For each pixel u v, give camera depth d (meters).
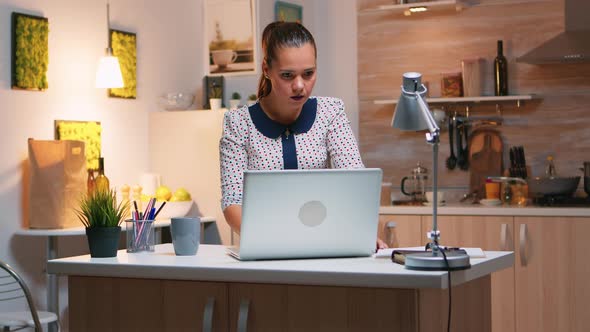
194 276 2.14
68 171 4.02
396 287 1.92
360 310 2.00
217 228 4.78
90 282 2.33
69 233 3.88
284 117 2.62
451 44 5.41
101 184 4.25
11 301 4.02
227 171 2.62
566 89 5.17
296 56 2.44
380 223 4.95
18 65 4.05
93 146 4.50
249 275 2.07
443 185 5.40
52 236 3.97
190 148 4.86
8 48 4.03
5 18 4.01
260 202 2.14
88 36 4.52
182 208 4.59
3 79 4.00
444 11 5.42
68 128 4.35
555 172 5.08
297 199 2.17
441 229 4.83
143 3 4.94
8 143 4.02
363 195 2.21
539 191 4.89
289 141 2.63
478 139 5.33
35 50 4.14
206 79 5.16
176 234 2.42
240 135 2.64
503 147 5.29
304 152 2.63
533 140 5.23
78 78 4.45
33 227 3.99
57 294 4.02
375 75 5.57
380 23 5.56
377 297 1.98
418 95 2.11
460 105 5.38
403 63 5.51
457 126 5.34
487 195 5.07
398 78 5.52
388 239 4.91
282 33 2.47
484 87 5.24
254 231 2.17
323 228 2.21
